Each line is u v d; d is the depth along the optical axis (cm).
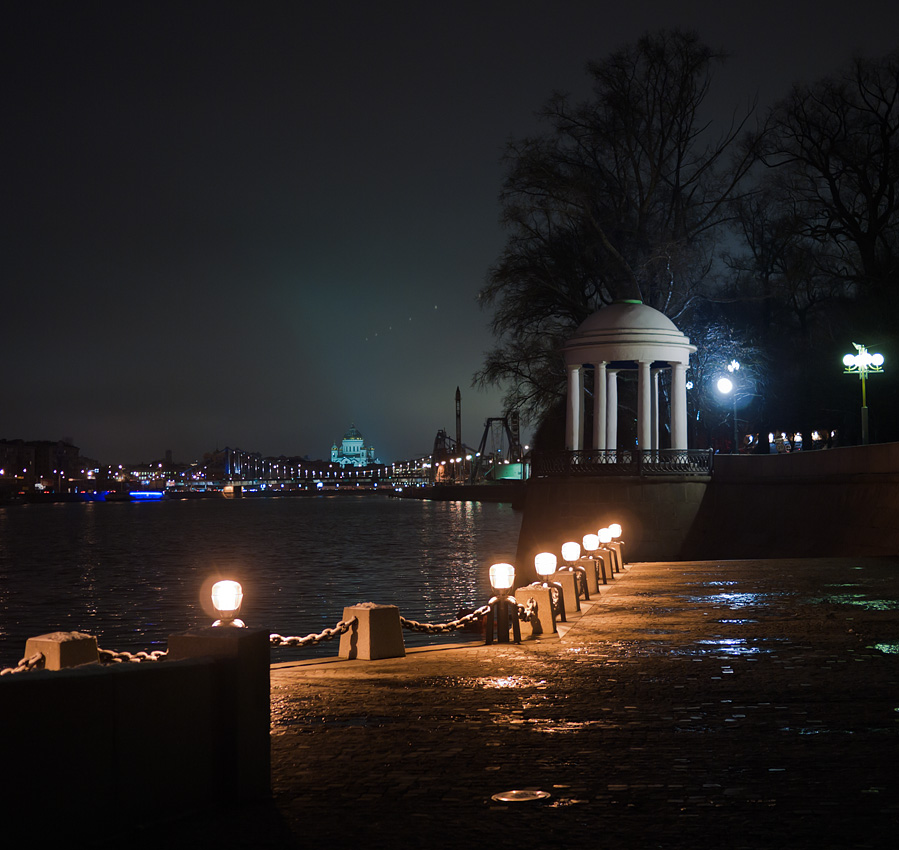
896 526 2820
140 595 4338
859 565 2634
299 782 733
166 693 633
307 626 3028
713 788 707
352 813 656
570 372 4128
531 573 3953
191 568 5866
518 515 13862
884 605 1812
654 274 4634
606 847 588
